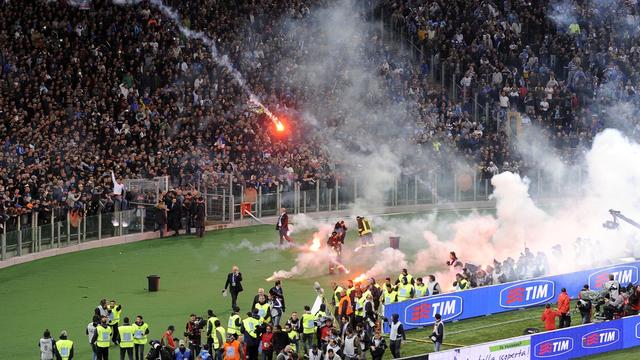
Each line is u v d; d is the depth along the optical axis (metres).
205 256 60.97
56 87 66.12
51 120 63.91
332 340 39.88
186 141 67.62
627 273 54.97
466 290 49.62
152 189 65.44
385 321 45.88
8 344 44.75
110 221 63.31
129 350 41.53
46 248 59.56
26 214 58.31
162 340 39.97
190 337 41.72
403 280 48.25
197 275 56.72
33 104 64.19
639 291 48.59
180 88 70.69
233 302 49.66
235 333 41.78
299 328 43.09
